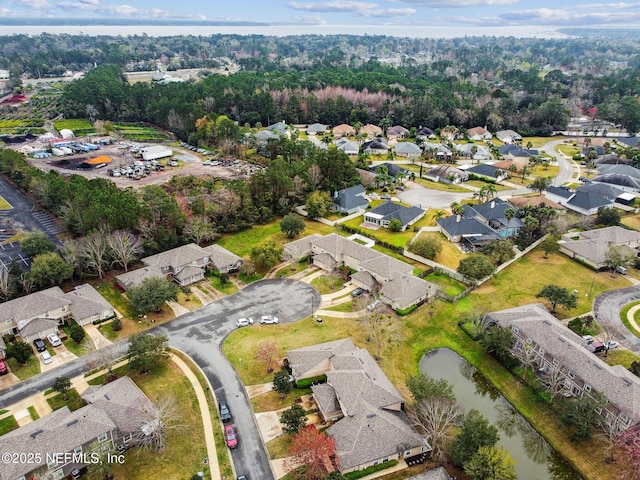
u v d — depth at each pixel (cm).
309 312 8500
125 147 19612
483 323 7956
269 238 11575
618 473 5547
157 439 5741
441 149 19350
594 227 12288
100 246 9494
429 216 12825
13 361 7225
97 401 6012
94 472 5262
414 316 8444
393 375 7056
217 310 8581
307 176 13450
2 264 9675
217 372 7019
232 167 16888
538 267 10281
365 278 9238
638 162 17350
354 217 12850
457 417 6053
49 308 7950
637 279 9762
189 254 9912
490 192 13738
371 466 5531
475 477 5144
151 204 10756
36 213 12400
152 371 7025
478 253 10481
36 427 5594
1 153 15112
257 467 5503
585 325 8119
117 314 8438
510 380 7106
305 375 6788
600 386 6238
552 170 17600
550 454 6000
